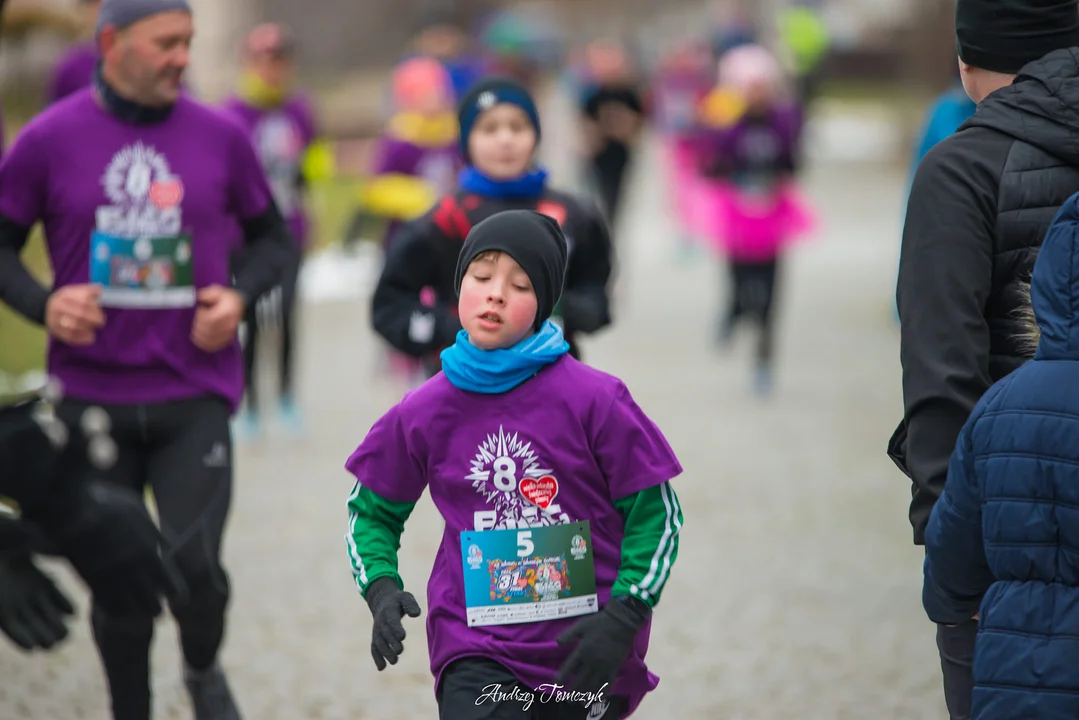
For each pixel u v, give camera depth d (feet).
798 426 101.24
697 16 575.79
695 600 65.26
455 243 54.34
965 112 82.17
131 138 47.78
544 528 36.17
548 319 37.17
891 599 65.51
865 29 443.32
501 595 36.11
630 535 36.04
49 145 47.47
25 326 117.08
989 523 31.24
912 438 35.01
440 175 104.17
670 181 221.66
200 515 46.70
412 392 37.06
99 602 39.47
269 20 383.86
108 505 37.70
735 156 110.42
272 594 66.13
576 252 55.42
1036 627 30.53
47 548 37.01
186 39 47.39
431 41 146.10
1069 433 30.40
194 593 46.29
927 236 35.37
